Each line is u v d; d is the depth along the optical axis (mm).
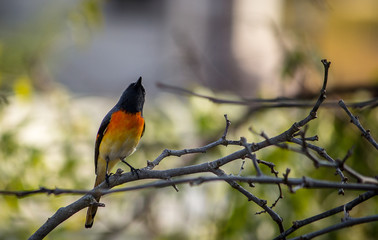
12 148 10758
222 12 19062
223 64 18594
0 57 13703
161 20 23125
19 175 10688
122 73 22781
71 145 11477
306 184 3988
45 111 12531
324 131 11195
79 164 11586
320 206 10961
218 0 19172
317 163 4121
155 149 12227
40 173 10961
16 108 11641
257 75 18156
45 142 11438
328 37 19828
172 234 11648
